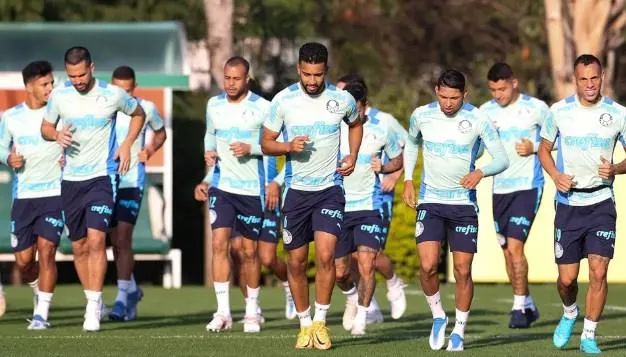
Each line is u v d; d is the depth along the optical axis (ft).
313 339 113.29
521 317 138.72
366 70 301.02
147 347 115.03
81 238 131.34
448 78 111.75
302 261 114.21
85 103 127.95
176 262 215.31
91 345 116.78
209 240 227.40
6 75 210.18
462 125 113.29
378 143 132.57
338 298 185.68
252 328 131.64
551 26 233.14
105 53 226.58
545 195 207.62
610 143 112.78
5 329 134.41
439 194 113.91
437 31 314.76
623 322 146.41
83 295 191.21
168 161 215.31
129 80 146.61
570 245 113.70
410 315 156.35
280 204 140.97
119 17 265.13
